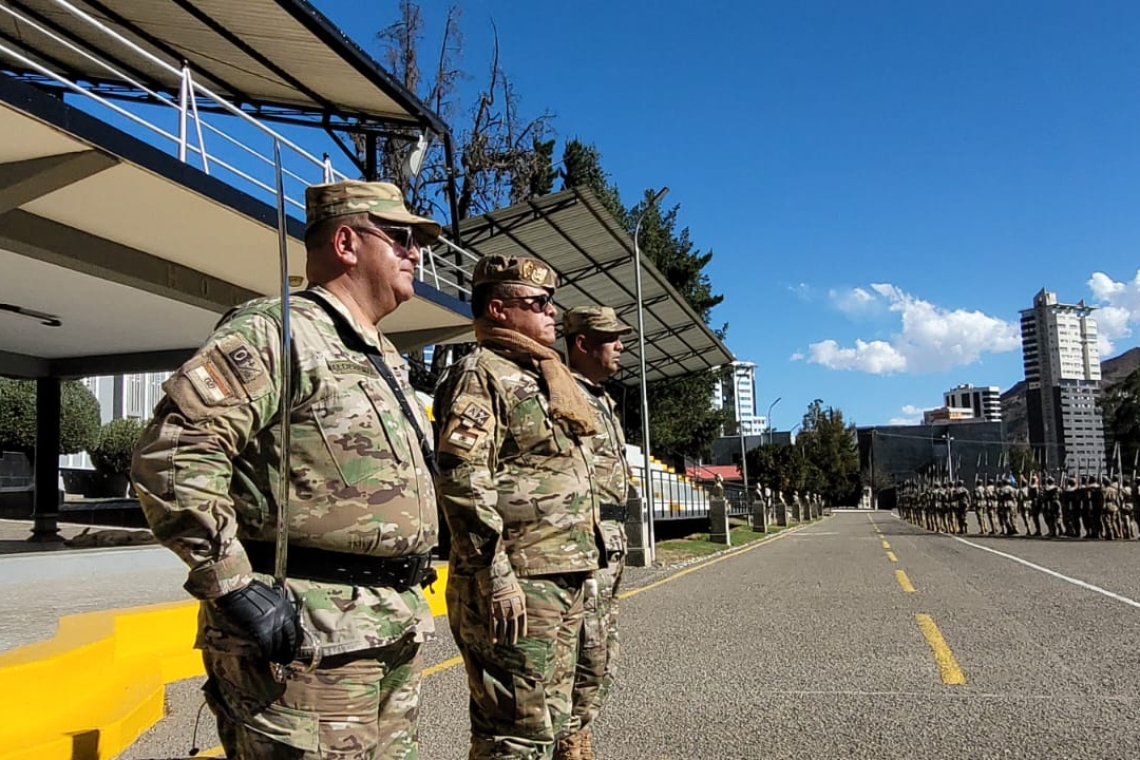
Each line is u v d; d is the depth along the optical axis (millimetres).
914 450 106188
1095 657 7047
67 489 34469
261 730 2143
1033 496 28906
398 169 27219
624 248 22672
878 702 5746
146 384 42031
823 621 9180
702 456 50062
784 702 5793
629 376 37594
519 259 3666
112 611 7156
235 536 2082
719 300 44312
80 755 4426
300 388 2242
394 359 2604
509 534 3408
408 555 2359
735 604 10836
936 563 16547
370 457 2299
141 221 9609
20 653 5102
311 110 15188
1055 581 12797
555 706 3387
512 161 32125
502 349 3594
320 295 2434
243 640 2135
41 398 16969
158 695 5715
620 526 4320
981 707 5574
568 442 3521
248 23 11977
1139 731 5016
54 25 12242
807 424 112750
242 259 11227
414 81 29828
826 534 34656
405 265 2604
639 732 5180
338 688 2186
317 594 2197
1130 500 25766
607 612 4164
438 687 6449
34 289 11656
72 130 7297
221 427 2078
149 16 11859
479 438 3203
